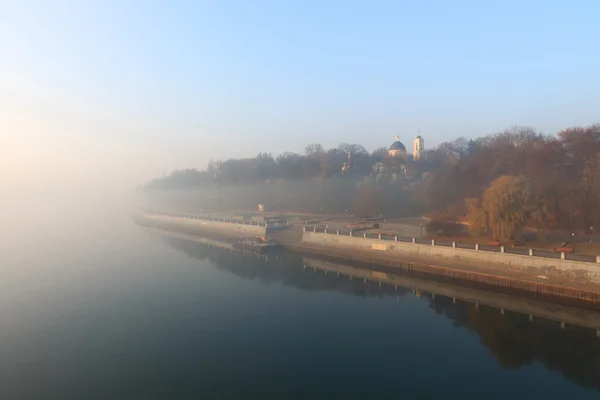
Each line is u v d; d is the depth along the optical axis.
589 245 69.88
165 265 88.69
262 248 103.88
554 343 47.44
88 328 52.66
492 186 76.81
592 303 54.66
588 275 57.09
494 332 50.62
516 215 72.38
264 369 41.97
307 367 42.41
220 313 57.88
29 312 58.41
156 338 49.38
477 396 37.16
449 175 116.62
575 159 91.94
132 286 71.44
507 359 43.81
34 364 43.16
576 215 79.31
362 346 47.28
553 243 72.81
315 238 104.50
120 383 39.53
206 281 74.94
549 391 37.81
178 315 57.09
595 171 78.00
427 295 65.62
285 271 83.00
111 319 55.69
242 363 43.28
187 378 40.28
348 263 89.50
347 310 59.06
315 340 48.97
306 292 67.81
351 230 104.19
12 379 40.25
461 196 107.94
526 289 61.22
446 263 74.31
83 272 81.69
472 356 44.69
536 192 77.06
